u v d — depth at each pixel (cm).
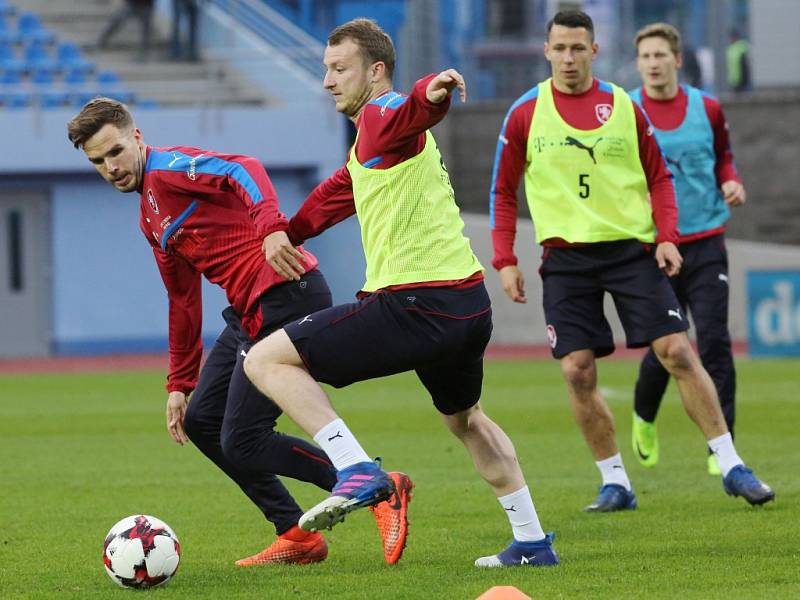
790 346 6266
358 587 1717
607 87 2372
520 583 1712
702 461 3100
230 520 2377
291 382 1622
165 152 1842
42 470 3117
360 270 7950
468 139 8331
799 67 8794
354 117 1727
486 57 9044
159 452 3453
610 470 2408
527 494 1827
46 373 6556
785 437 3475
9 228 7850
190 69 8675
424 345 1647
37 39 8712
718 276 2781
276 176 7981
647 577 1742
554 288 2380
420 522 2300
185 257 1875
